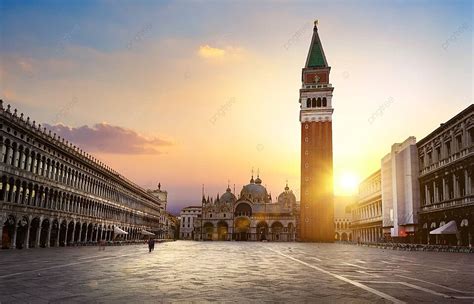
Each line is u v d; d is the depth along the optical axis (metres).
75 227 81.56
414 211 85.00
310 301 15.38
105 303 14.41
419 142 85.69
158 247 79.12
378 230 120.00
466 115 65.38
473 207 62.44
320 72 155.00
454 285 20.23
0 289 17.39
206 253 55.59
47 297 15.51
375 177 122.69
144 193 146.12
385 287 19.39
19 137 58.28
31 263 31.38
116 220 111.00
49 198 68.50
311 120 150.00
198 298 15.80
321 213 142.00
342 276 24.45
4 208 54.62
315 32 163.25
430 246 67.25
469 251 58.91
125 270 26.98
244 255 50.84
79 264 31.17
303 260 40.72
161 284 19.83
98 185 95.56
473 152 62.50
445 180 73.31
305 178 145.62
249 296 16.44
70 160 77.94
